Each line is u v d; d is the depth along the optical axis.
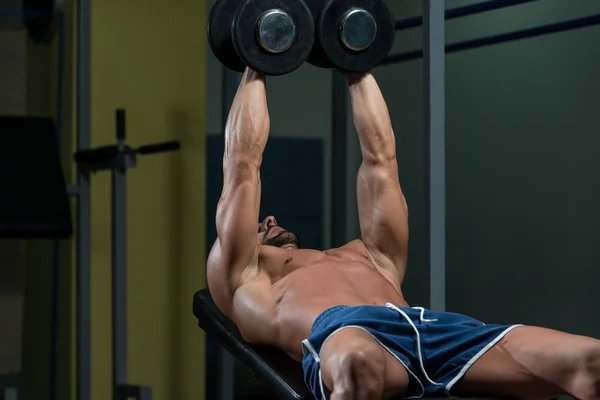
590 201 4.99
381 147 2.78
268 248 2.75
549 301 5.17
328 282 2.57
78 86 4.10
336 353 2.02
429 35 3.21
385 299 2.60
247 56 2.50
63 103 4.52
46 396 4.57
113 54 4.43
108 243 4.35
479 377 2.24
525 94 5.24
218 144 5.81
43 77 4.62
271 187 5.98
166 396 4.51
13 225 3.70
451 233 5.57
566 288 5.10
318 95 6.09
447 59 5.57
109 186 4.35
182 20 4.59
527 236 5.25
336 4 2.59
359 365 1.96
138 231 4.48
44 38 4.62
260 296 2.62
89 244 4.03
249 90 2.62
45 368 4.58
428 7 3.21
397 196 2.79
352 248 2.81
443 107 3.22
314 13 2.66
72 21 4.38
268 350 2.60
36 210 3.79
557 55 5.11
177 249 4.55
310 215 6.05
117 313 3.76
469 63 5.48
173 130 4.55
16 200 3.79
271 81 6.02
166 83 4.54
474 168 5.47
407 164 5.84
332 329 2.22
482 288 5.43
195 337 4.57
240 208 2.61
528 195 5.24
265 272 2.70
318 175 6.06
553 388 2.18
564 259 5.10
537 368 2.17
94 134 4.37
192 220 4.59
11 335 4.56
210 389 5.76
